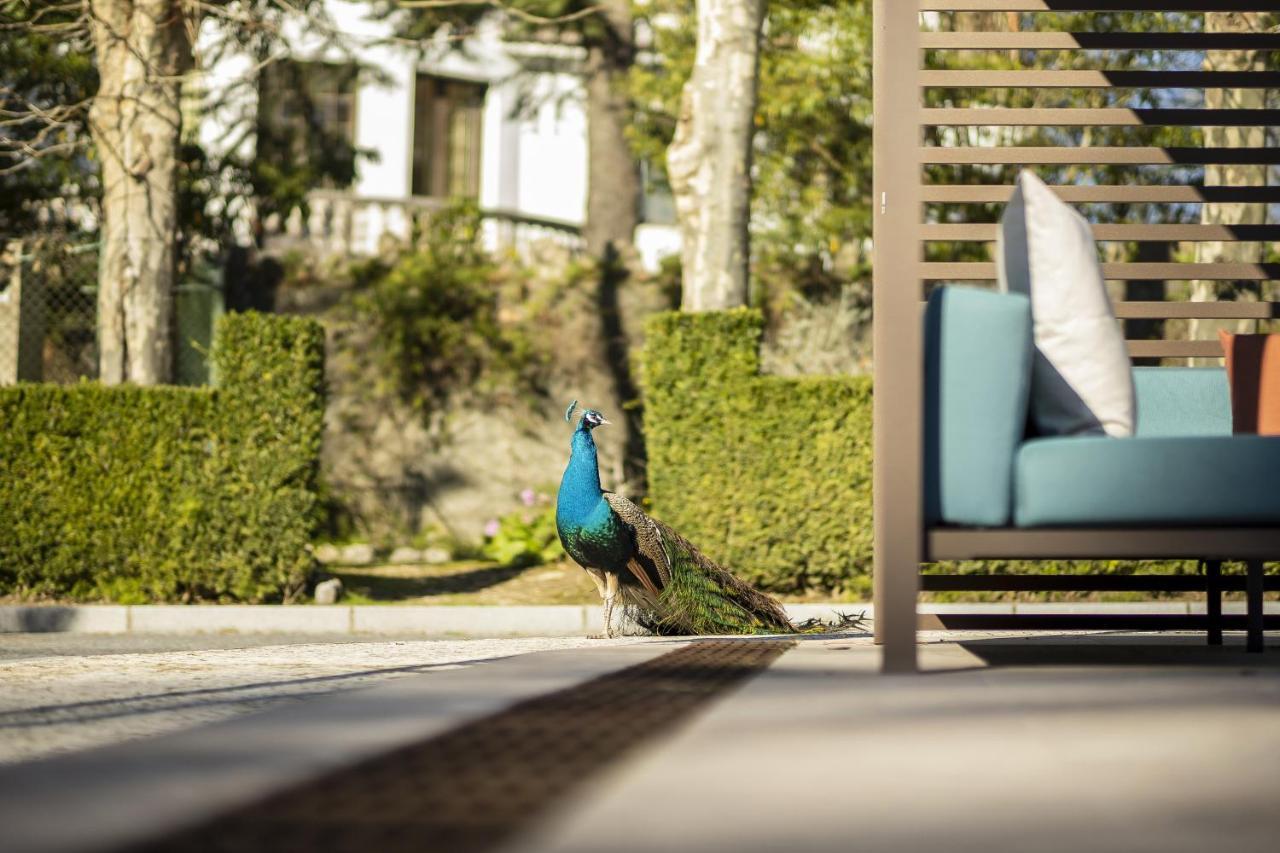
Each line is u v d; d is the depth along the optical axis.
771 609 7.04
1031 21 11.26
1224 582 3.98
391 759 1.93
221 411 8.84
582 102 18.89
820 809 1.54
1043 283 3.05
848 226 13.22
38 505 8.70
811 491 8.96
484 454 12.83
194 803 1.67
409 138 18.84
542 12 16.64
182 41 10.24
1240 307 4.24
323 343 9.09
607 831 1.45
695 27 14.47
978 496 2.76
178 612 8.38
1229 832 1.42
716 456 9.04
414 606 8.59
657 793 1.63
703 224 9.87
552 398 12.98
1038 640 4.18
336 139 16.33
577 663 3.38
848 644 4.10
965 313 2.79
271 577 8.84
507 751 1.98
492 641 5.95
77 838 1.49
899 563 2.74
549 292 13.01
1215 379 4.04
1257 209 10.38
